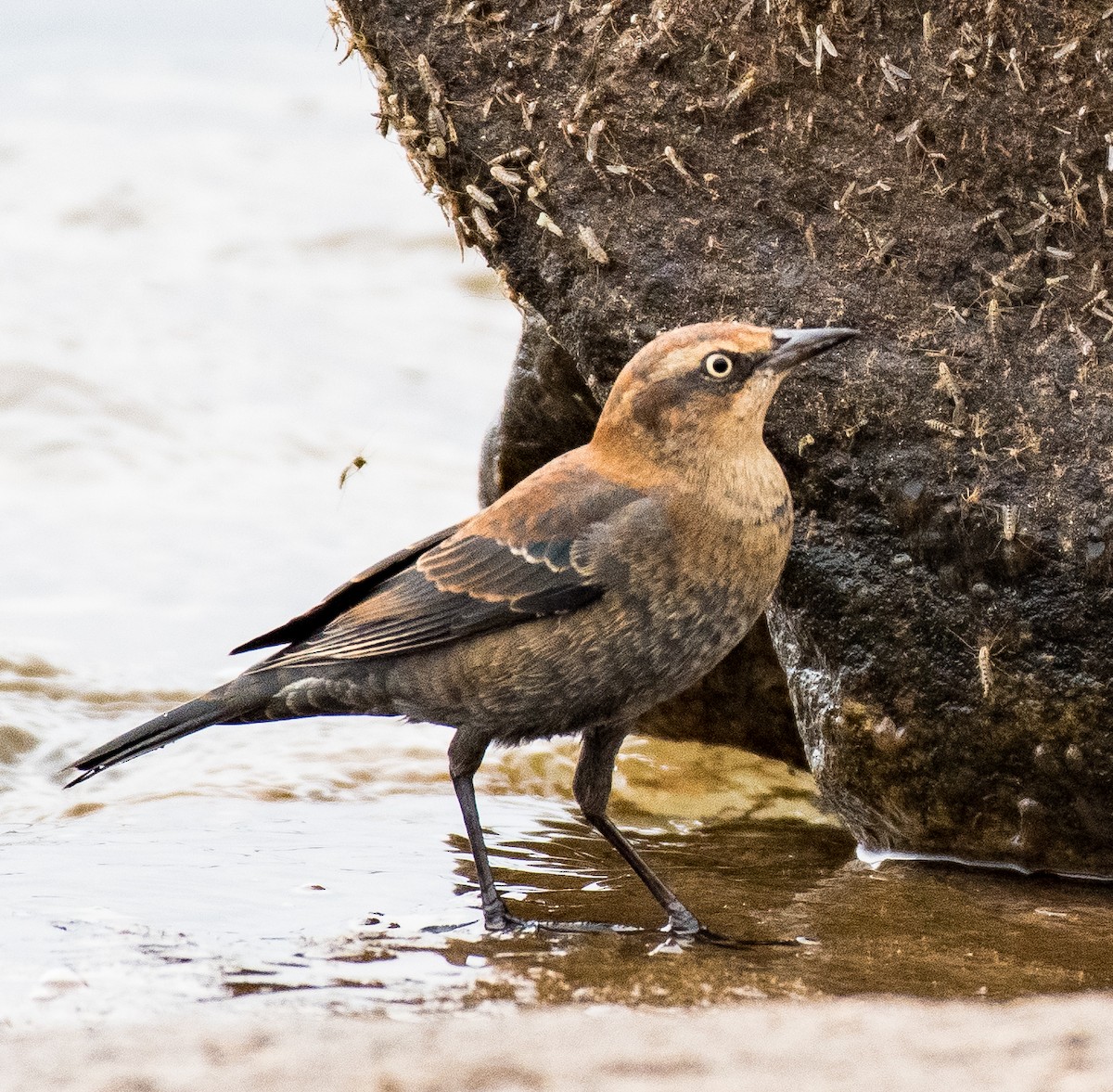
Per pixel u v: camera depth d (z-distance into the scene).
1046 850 10.18
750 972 8.45
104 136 31.27
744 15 10.26
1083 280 9.83
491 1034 7.21
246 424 22.00
